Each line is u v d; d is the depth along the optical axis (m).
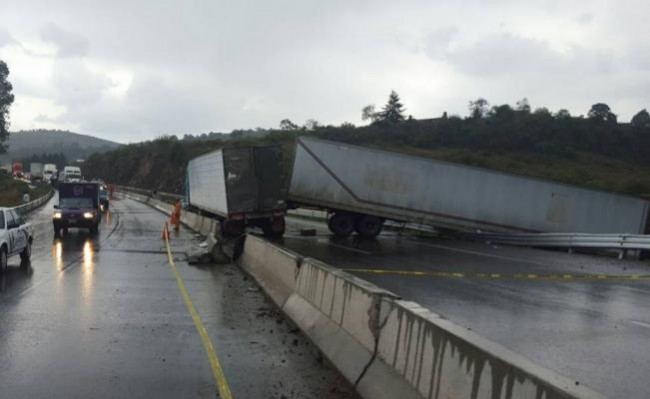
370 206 27.58
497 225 28.62
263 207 25.11
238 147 24.80
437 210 28.16
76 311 9.74
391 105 127.31
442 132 102.31
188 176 43.28
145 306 10.32
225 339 8.02
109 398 5.62
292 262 10.13
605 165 84.00
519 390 3.45
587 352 7.54
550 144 92.44
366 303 6.15
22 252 16.17
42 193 74.06
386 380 5.20
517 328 8.93
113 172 149.50
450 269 16.62
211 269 15.70
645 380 6.39
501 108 109.56
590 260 21.20
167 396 5.70
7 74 120.00
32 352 7.20
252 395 5.75
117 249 20.38
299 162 26.91
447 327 4.46
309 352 7.36
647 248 21.28
